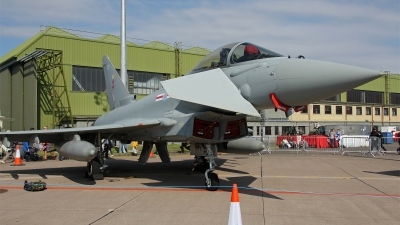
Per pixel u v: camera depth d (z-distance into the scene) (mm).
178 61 32062
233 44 8797
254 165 13711
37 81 25578
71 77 27016
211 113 7945
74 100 27062
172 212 5992
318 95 6926
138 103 11078
